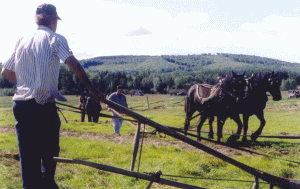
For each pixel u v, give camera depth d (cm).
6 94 8200
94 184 754
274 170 928
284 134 1803
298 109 4184
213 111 1420
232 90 1391
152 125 402
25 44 374
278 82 1437
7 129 1778
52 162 402
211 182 822
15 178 761
